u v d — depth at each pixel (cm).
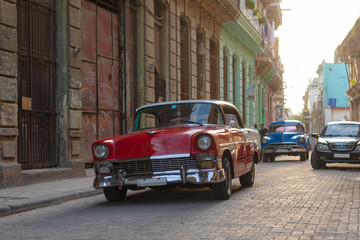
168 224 612
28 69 1178
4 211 735
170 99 2048
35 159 1193
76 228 607
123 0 1666
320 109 8269
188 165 775
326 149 1590
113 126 1591
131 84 1766
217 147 784
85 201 887
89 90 1449
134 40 1802
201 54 2497
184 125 877
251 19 3288
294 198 840
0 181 1019
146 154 780
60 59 1292
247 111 3634
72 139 1315
